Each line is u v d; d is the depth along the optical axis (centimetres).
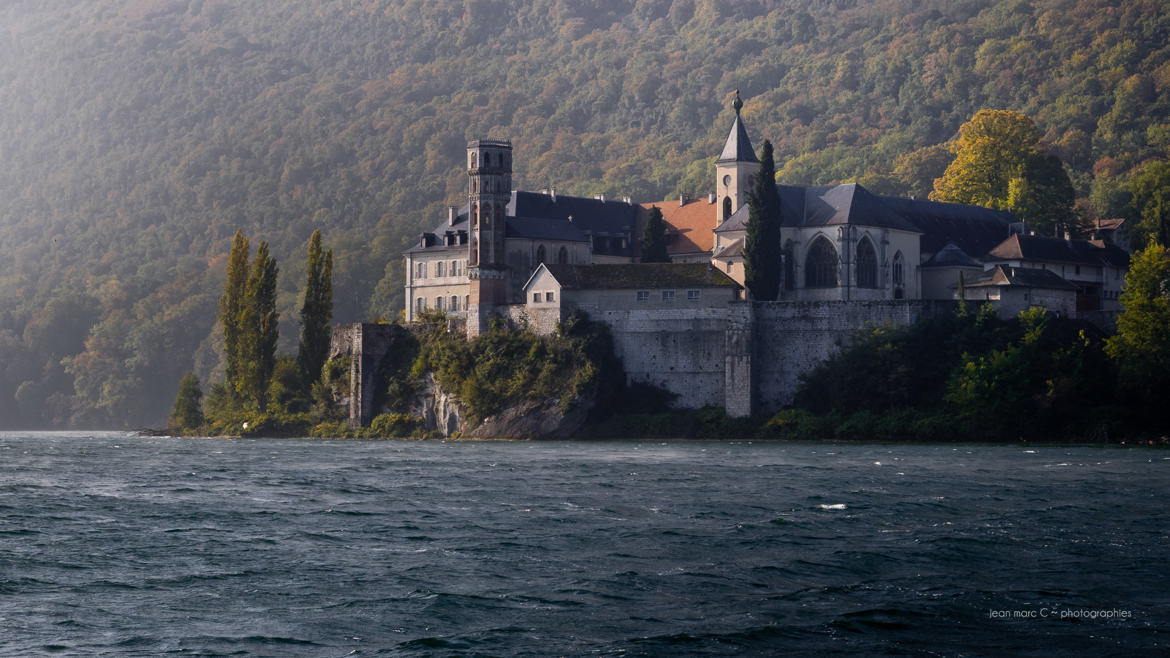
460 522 14438
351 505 16012
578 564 11919
